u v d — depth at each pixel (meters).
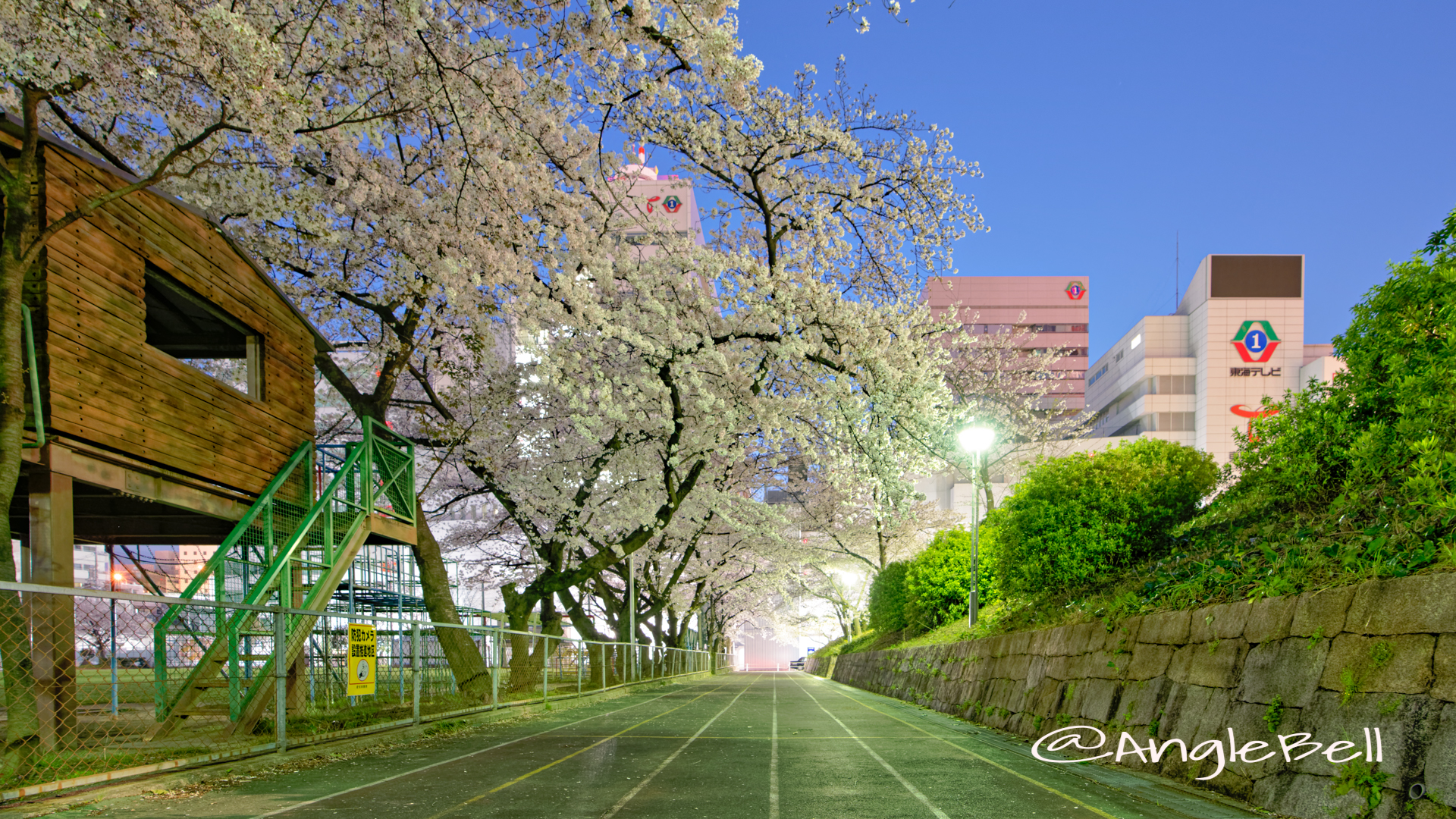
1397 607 5.50
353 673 10.09
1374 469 8.05
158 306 10.99
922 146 13.82
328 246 12.49
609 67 10.04
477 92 10.01
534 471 18.30
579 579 18.44
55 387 7.73
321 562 12.02
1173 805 6.34
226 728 9.41
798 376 15.38
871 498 17.17
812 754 9.53
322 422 21.44
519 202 11.66
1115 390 102.56
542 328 13.25
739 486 24.38
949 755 9.52
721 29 8.88
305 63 9.73
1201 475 12.80
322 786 7.18
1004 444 32.88
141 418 8.87
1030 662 12.73
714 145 12.90
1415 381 7.87
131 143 10.27
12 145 7.61
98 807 6.19
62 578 7.81
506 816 5.86
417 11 8.38
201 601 7.49
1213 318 87.81
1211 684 7.48
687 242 13.41
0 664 6.82
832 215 14.03
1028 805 6.31
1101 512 12.86
